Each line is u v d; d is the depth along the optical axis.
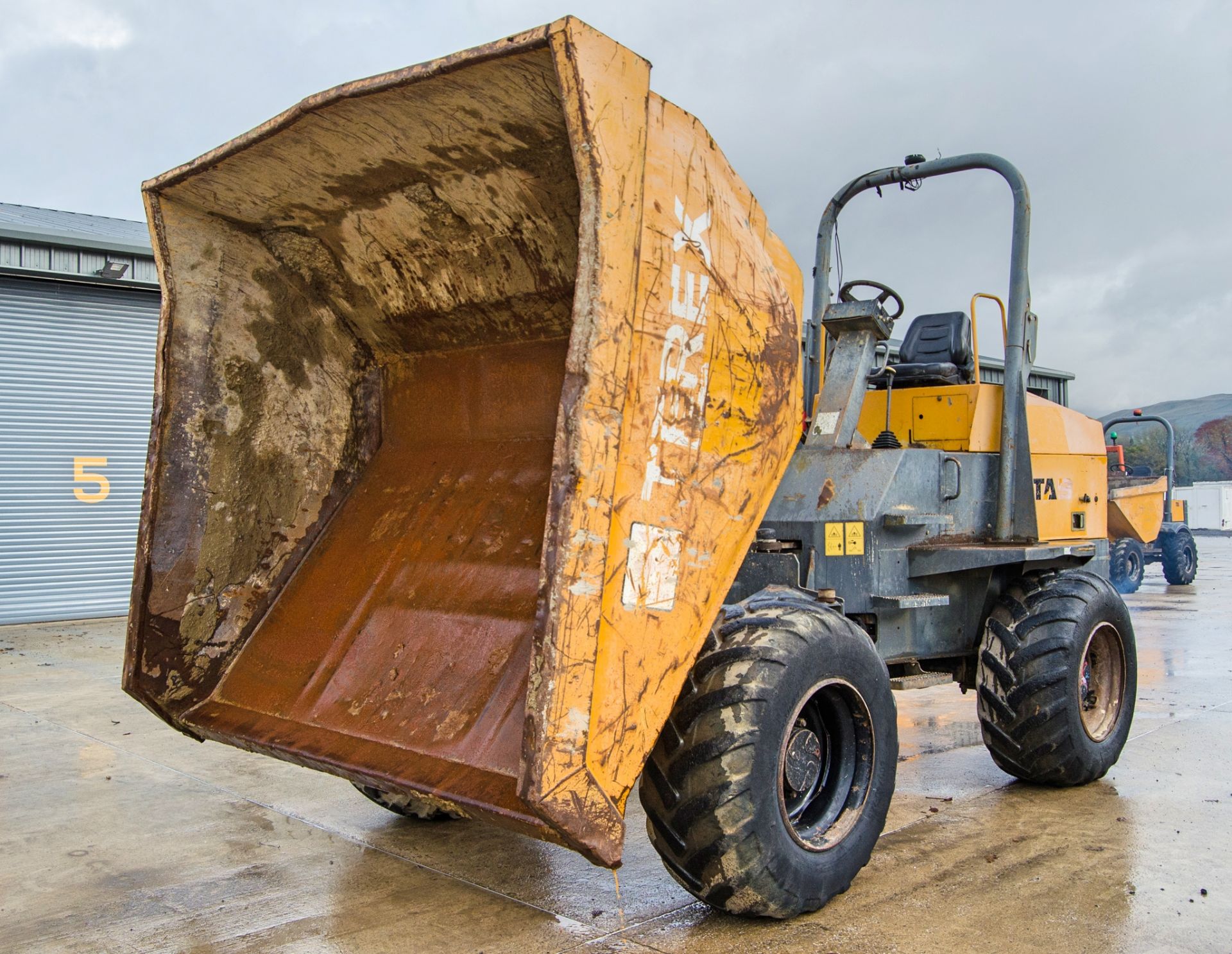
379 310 3.32
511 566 2.79
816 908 2.72
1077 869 3.17
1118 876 3.11
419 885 3.11
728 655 2.61
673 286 2.30
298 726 2.81
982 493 4.23
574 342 2.03
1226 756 4.63
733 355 2.49
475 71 2.20
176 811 3.88
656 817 2.56
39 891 3.09
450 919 2.84
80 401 10.25
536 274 2.87
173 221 3.04
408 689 2.71
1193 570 13.60
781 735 2.58
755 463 2.58
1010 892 2.98
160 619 3.01
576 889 3.06
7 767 4.54
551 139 2.40
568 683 1.99
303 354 3.34
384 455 3.47
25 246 9.61
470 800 2.24
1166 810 3.81
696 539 2.38
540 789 1.94
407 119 2.51
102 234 11.07
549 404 2.99
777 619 2.74
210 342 3.12
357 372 3.47
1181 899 2.92
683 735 2.55
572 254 2.73
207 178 2.92
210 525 3.12
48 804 3.99
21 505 9.94
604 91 2.05
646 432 2.24
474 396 3.20
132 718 5.57
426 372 3.36
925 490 3.96
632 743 2.17
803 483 3.75
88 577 10.30
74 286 10.20
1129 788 4.13
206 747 4.93
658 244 2.25
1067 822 3.66
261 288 3.23
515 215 2.74
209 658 3.13
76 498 10.23
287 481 3.31
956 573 4.14
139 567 2.97
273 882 3.14
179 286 3.05
